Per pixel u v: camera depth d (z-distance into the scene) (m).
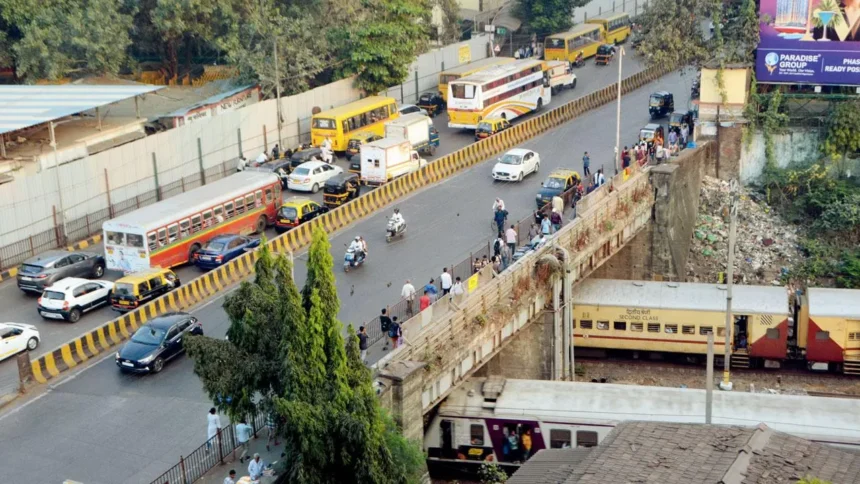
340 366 34.16
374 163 66.75
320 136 73.38
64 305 49.66
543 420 42.81
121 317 48.00
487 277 48.12
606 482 26.91
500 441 43.56
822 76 70.62
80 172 60.28
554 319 52.06
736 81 71.06
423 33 88.56
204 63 89.31
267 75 78.50
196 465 36.34
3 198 56.25
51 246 58.56
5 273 55.31
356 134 73.50
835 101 71.81
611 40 106.94
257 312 34.28
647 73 93.81
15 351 46.38
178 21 79.38
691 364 56.12
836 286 64.38
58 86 70.81
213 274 52.59
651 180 63.75
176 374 44.94
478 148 73.00
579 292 56.50
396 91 87.38
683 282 61.53
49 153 63.75
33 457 38.59
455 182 69.06
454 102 79.06
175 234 54.75
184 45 87.19
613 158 72.31
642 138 72.75
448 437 43.97
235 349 34.28
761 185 72.06
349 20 85.00
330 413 32.38
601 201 58.12
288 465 33.16
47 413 41.84
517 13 104.56
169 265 54.62
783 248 67.25
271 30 78.94
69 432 40.34
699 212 70.31
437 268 54.91
